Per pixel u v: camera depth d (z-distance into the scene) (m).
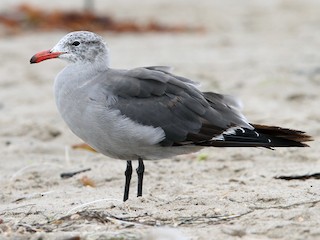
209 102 12.32
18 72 24.80
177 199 11.57
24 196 12.83
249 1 41.28
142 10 39.25
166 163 15.07
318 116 18.28
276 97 20.39
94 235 9.79
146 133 11.74
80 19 33.78
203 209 11.00
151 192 12.70
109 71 12.27
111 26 33.28
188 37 31.22
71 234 9.84
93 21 33.59
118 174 14.24
